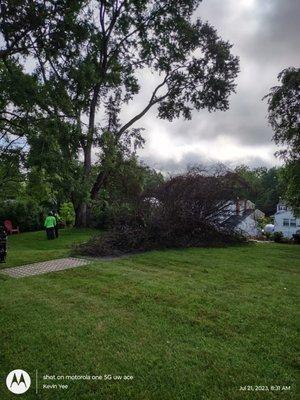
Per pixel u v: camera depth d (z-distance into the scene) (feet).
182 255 38.24
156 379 12.73
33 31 35.88
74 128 31.60
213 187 47.73
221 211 48.26
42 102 32.42
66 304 20.98
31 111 32.24
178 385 12.34
